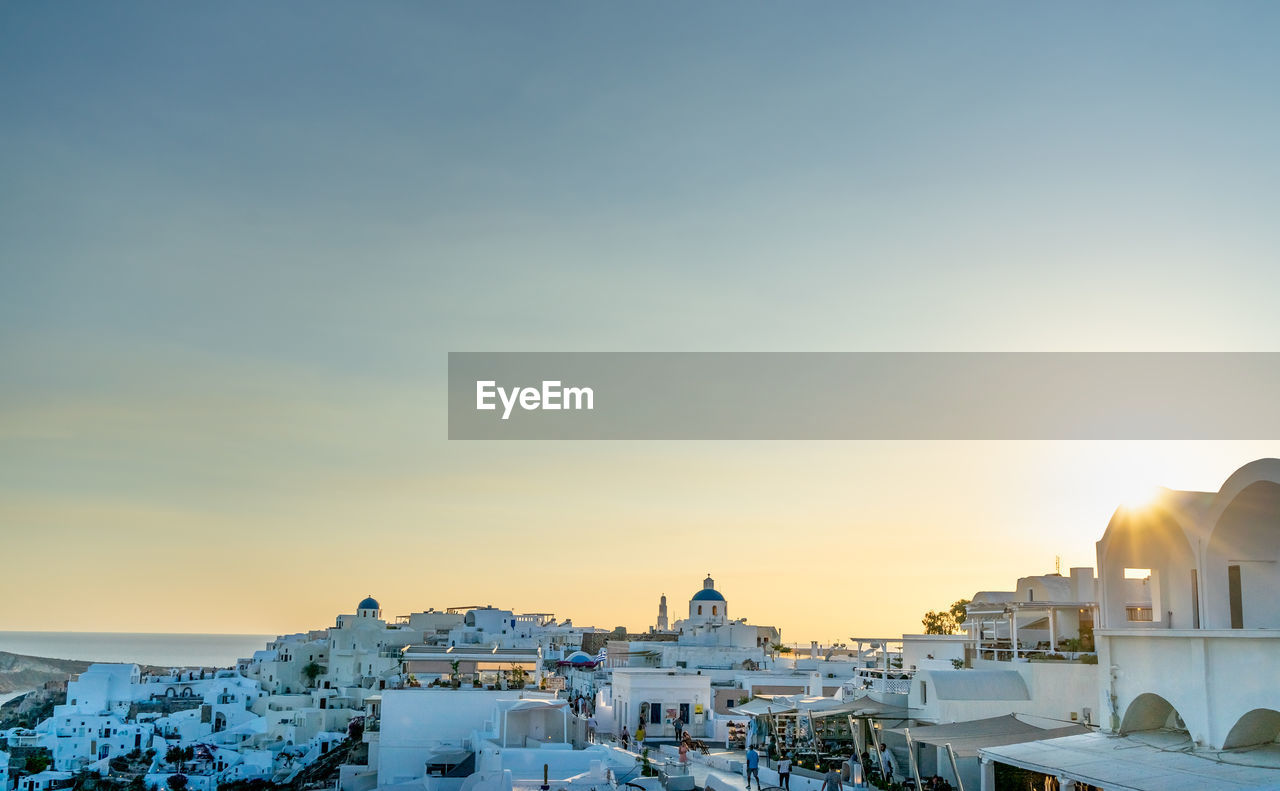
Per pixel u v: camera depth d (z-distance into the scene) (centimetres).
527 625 16112
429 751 6531
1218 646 3609
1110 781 3369
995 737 4397
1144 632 3897
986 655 6003
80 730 13662
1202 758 3541
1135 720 4053
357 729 10056
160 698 16162
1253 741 3572
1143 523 4200
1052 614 5284
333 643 16112
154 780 11012
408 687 7069
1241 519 3822
